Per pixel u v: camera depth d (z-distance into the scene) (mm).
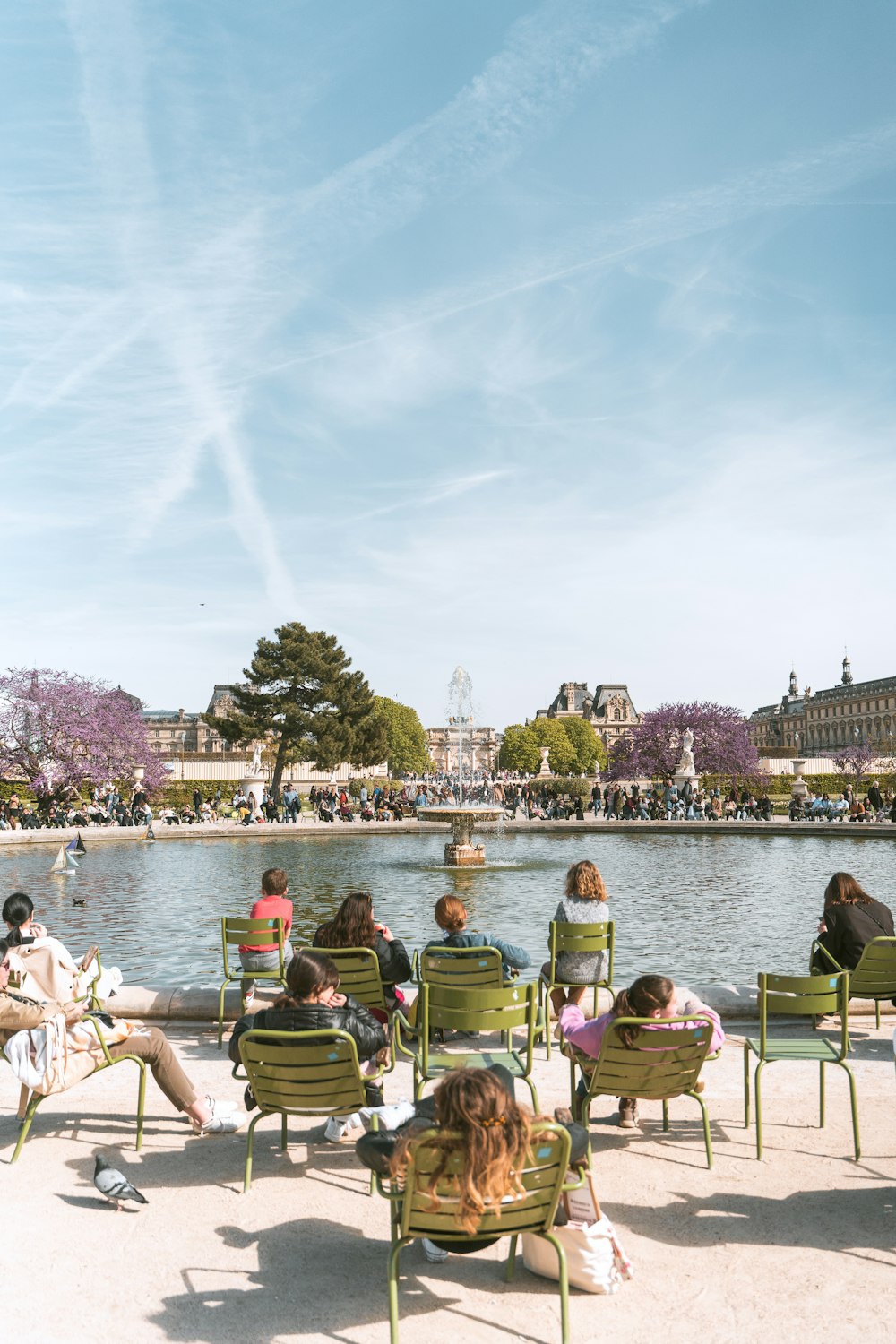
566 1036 6840
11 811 44062
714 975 14219
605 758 155000
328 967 6535
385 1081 8391
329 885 25125
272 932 10164
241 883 25594
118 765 54031
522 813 60875
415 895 23297
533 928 18625
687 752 62750
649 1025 6316
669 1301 4945
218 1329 4715
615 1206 6023
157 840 40531
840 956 9445
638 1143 7066
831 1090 8234
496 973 8523
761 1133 6766
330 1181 6449
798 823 44000
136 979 14320
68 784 51875
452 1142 4410
